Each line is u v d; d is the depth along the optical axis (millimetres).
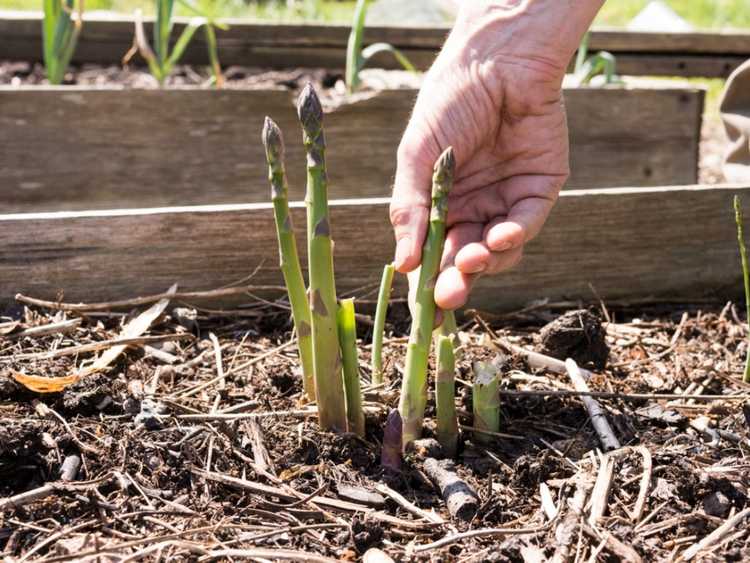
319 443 680
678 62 1492
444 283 665
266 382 763
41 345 784
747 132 1016
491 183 734
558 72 712
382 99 1219
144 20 1445
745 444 706
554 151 725
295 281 682
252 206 862
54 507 629
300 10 2121
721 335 869
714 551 613
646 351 844
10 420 669
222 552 600
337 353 672
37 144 1164
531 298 907
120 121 1177
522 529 621
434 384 755
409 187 694
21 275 835
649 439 710
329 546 619
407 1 1924
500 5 708
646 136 1290
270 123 637
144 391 740
